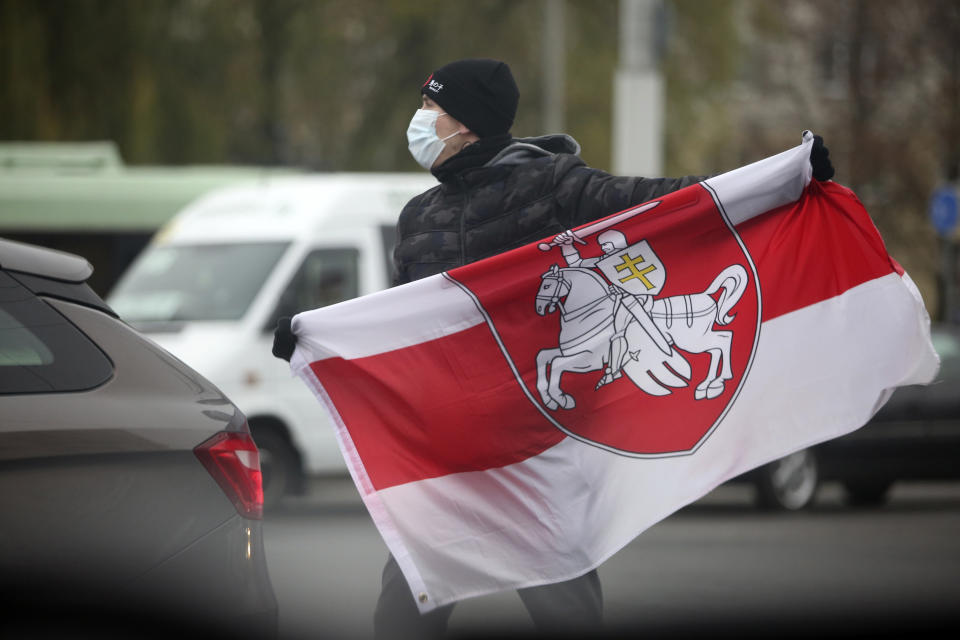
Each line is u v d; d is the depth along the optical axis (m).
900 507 55.28
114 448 14.59
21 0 81.38
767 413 18.25
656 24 70.88
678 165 100.19
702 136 101.38
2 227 66.62
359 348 18.14
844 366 18.45
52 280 15.55
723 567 36.28
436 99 18.23
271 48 91.69
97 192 67.44
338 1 95.19
